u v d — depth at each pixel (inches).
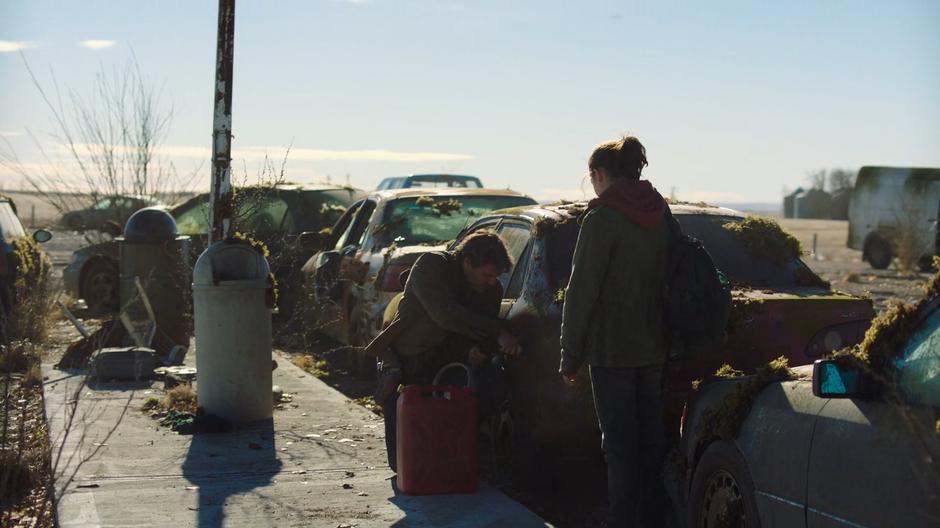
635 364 201.6
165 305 459.8
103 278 664.4
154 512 237.6
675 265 203.2
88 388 386.6
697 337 202.2
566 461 257.0
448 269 256.5
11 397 367.9
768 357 234.5
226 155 346.6
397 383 265.3
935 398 148.4
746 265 269.1
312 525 229.1
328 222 597.3
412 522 231.1
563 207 283.4
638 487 204.2
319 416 343.9
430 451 249.6
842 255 1595.7
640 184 204.4
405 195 456.1
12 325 443.8
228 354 328.2
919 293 163.5
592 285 198.7
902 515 146.6
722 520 189.6
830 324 238.8
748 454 181.8
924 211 1193.4
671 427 231.1
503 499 246.7
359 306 437.4
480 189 476.7
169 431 318.3
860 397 157.5
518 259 283.3
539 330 249.9
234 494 252.5
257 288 330.0
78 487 256.8
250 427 326.3
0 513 239.9
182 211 649.6
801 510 167.2
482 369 260.1
